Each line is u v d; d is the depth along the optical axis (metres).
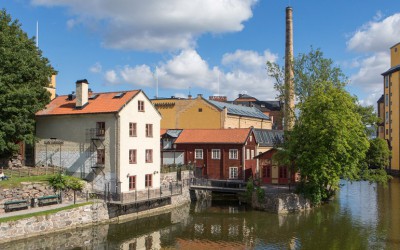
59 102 48.62
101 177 42.06
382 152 60.16
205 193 55.50
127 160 42.03
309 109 47.47
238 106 87.44
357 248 32.19
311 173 45.41
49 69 45.47
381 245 32.97
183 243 33.72
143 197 42.16
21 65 40.97
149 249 31.83
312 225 39.72
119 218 40.66
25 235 32.28
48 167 45.09
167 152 63.25
